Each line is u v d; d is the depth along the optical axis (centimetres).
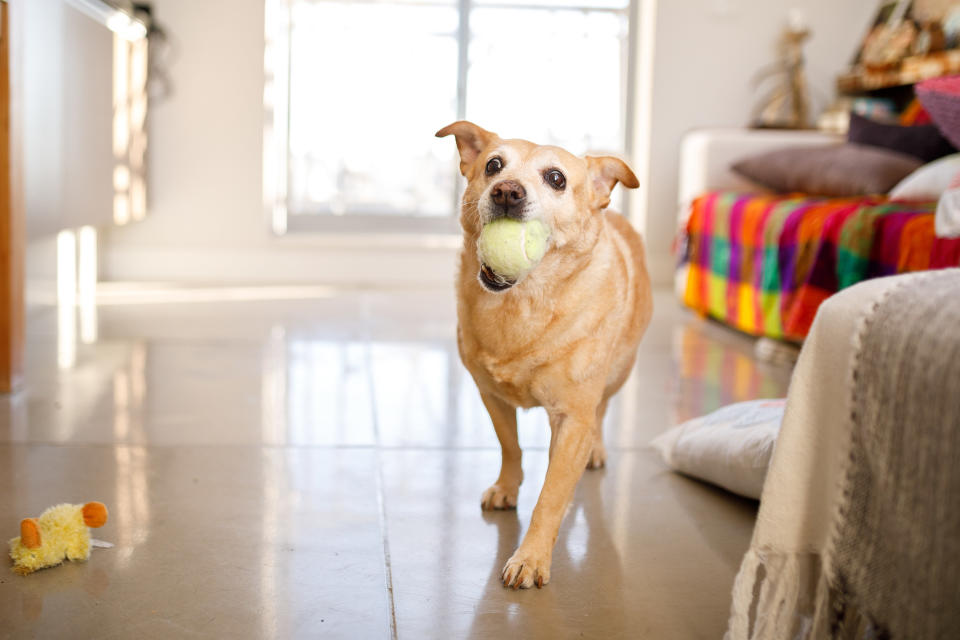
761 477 187
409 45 562
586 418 169
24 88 272
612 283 173
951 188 211
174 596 148
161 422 250
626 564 168
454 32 563
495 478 215
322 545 171
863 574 113
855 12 539
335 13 555
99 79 398
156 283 520
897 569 107
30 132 298
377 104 566
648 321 212
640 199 555
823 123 503
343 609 145
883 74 459
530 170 162
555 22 566
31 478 202
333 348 359
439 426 258
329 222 572
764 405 208
